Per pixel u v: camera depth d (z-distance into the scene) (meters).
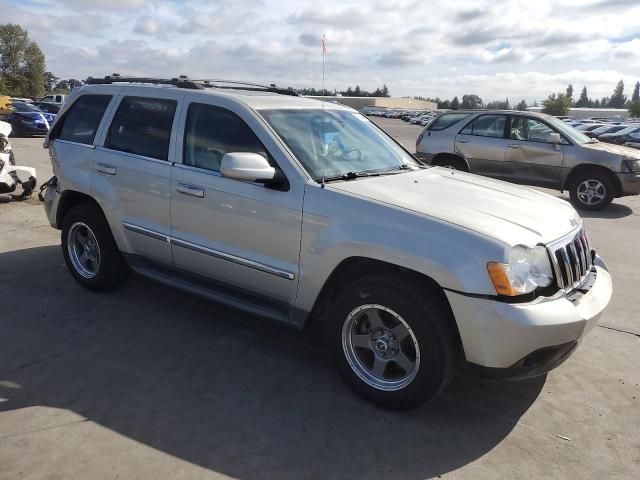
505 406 3.49
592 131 35.31
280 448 2.99
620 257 6.90
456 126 11.23
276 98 4.30
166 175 4.24
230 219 3.88
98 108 4.93
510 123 10.70
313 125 4.15
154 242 4.42
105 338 4.21
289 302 3.73
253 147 3.83
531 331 2.91
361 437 3.12
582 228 3.78
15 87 99.88
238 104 4.00
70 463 2.80
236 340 4.26
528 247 3.06
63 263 5.85
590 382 3.81
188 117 4.24
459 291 2.97
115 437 3.02
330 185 3.54
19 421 3.14
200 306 4.87
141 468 2.78
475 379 3.81
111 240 4.82
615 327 4.73
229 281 4.04
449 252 3.02
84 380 3.60
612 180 9.95
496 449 3.06
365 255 3.27
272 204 3.65
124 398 3.41
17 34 100.56
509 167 10.67
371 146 4.43
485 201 3.61
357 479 2.78
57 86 112.56
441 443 3.09
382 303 3.23
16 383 3.54
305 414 3.31
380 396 3.36
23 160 14.13
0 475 2.69
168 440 3.01
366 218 3.31
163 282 4.46
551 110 89.25
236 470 2.80
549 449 3.08
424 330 3.10
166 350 4.06
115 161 4.61
